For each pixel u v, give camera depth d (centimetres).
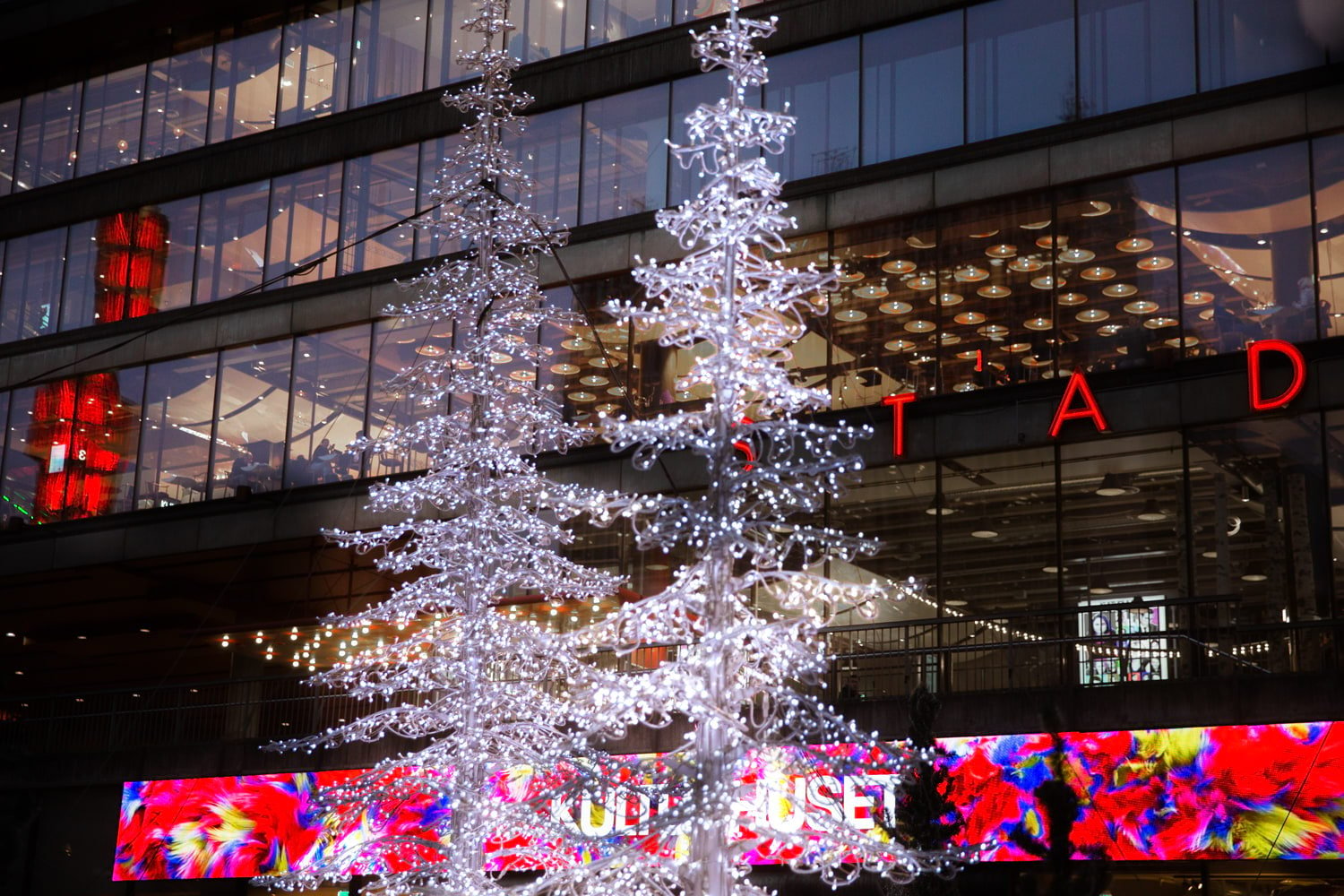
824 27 3431
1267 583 2731
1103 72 3116
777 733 1783
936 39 3312
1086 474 2950
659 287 1769
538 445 2402
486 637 2231
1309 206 2862
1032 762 2577
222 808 3359
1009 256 3125
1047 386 2998
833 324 3247
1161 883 2530
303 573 4144
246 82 4244
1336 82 2880
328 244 3966
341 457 3778
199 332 4078
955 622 2964
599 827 2362
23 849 3609
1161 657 2778
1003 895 2559
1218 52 3009
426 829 2920
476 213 2442
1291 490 2756
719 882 1620
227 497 3875
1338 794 2331
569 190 3666
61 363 4275
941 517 3056
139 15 4378
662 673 1648
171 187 4256
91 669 5153
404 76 4000
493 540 2320
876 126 3334
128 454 4103
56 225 4431
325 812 2311
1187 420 2861
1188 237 2959
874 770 2231
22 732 4075
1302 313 2822
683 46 3603
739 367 1680
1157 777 2477
